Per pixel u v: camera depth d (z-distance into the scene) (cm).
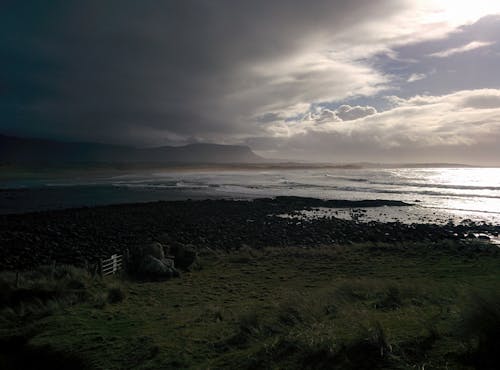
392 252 2314
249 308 1109
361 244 2586
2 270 2025
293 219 4088
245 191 8281
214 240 2955
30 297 1264
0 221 3812
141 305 1290
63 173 18238
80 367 765
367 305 1014
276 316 908
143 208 4934
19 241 2788
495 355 492
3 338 948
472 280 1547
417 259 2120
